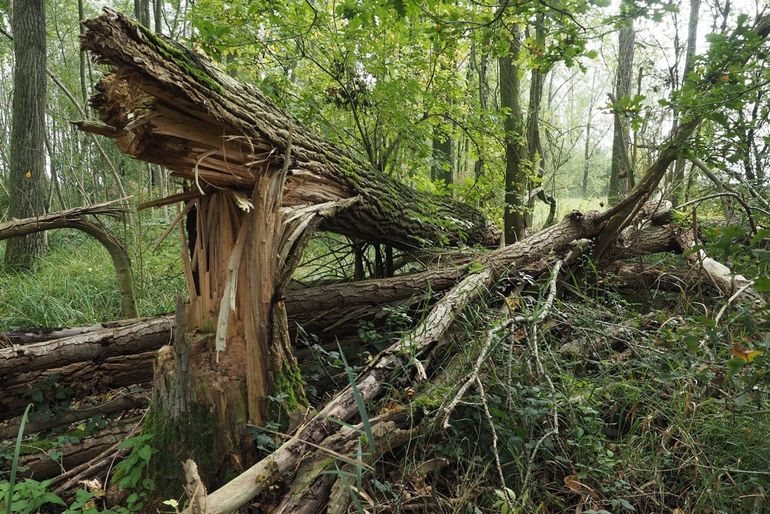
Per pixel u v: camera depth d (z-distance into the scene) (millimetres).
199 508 1704
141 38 2057
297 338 3371
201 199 2713
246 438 2350
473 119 5340
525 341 3172
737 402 2174
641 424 2631
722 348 2826
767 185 4465
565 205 10898
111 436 2801
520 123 6047
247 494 1877
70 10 11633
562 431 2562
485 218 5375
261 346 2426
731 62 3096
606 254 4477
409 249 4422
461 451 2395
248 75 4969
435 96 5047
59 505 2346
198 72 2361
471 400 2553
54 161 8203
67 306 4715
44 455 2656
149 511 2207
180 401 2311
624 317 3629
